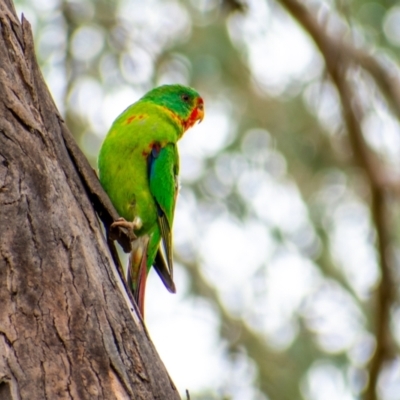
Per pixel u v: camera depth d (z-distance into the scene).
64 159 5.90
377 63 11.95
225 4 11.82
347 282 14.62
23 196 5.30
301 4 11.39
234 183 14.49
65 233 5.38
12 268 5.10
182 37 14.04
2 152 5.36
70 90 12.21
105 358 5.12
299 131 15.19
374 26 13.46
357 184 15.08
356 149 11.55
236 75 14.66
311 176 15.15
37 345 4.97
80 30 12.62
